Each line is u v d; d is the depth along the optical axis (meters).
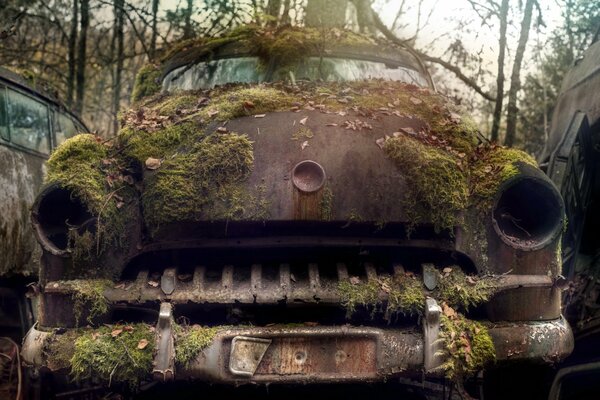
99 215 2.78
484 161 2.97
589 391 3.70
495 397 3.56
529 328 2.76
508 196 2.85
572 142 4.15
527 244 2.81
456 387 3.42
